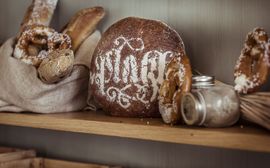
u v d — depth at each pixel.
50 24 1.59
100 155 1.50
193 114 0.99
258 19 1.22
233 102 1.00
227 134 0.95
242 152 1.24
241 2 1.25
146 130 1.08
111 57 1.20
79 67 1.35
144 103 1.17
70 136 1.56
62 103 1.35
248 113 0.98
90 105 1.39
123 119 1.19
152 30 1.17
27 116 1.31
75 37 1.37
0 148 1.62
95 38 1.41
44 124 1.27
